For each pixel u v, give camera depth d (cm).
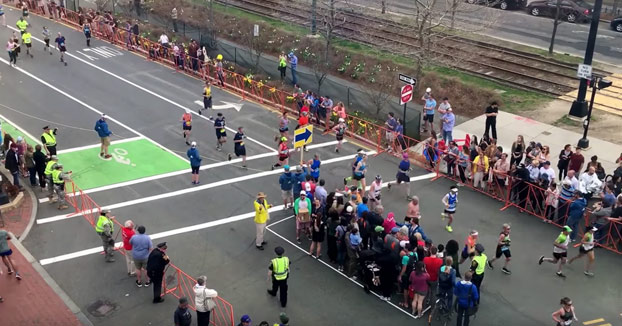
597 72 3359
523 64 3459
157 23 4353
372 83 3312
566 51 3694
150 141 2703
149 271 1669
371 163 2553
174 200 2250
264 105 3139
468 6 3847
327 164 2538
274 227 2089
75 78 3428
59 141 2688
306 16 4228
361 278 1822
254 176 2430
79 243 1991
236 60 3606
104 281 1809
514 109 3028
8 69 3531
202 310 1547
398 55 3584
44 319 1652
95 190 2311
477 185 2353
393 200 2269
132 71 3559
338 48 3716
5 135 2391
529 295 1773
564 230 1795
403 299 1748
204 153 2609
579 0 4400
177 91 3281
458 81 3259
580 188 2122
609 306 1730
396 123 2628
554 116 2944
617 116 2934
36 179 2366
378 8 4475
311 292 1775
